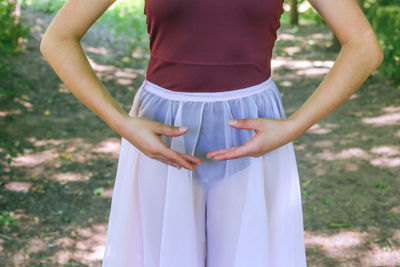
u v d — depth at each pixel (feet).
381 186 14.12
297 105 21.97
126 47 31.60
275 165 4.84
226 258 4.99
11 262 10.47
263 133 4.08
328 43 33.81
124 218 4.96
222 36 4.20
